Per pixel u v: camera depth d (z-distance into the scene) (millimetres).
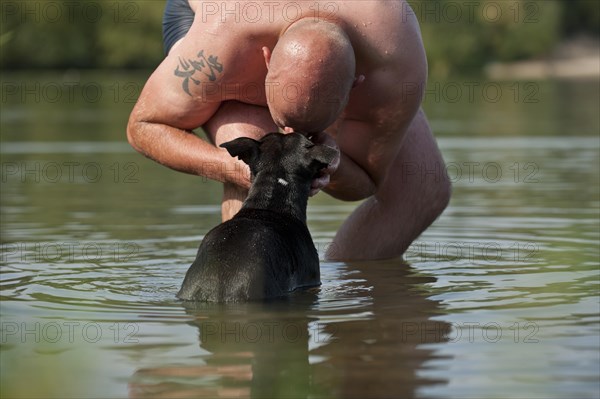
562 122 30969
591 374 6164
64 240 12000
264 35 8766
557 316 7773
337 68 8102
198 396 5832
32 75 66812
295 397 5793
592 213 13844
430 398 5762
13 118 36500
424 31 68875
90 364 6480
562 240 11742
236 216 8891
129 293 8828
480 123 31391
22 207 15203
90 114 38562
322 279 9508
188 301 8406
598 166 19688
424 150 10508
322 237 12375
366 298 8586
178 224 13344
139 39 73250
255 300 8320
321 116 8297
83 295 8734
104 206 15281
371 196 10727
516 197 15695
